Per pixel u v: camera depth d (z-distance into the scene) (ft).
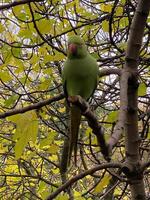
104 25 16.47
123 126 8.93
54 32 15.28
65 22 18.31
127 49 10.53
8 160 27.02
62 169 23.27
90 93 11.24
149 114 15.33
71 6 16.99
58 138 25.16
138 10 10.34
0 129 25.35
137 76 10.47
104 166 10.48
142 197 11.14
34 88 20.63
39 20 14.96
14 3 10.00
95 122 8.02
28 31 14.66
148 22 16.69
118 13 17.01
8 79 15.43
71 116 9.25
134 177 10.99
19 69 16.07
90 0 19.27
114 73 10.68
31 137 11.53
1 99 22.11
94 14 17.92
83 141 21.34
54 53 16.52
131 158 10.88
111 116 13.57
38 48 15.96
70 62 10.58
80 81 10.73
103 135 8.15
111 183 21.15
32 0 10.16
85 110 8.05
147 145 16.74
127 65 10.54
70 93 11.11
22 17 15.06
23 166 27.37
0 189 27.53
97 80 11.00
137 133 10.93
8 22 17.67
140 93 14.03
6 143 25.96
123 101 9.49
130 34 10.48
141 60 16.84
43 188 21.39
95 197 23.07
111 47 17.54
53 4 17.15
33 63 15.81
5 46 15.29
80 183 28.84
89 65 10.57
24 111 11.41
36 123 11.43
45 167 31.17
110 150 8.36
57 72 20.85
